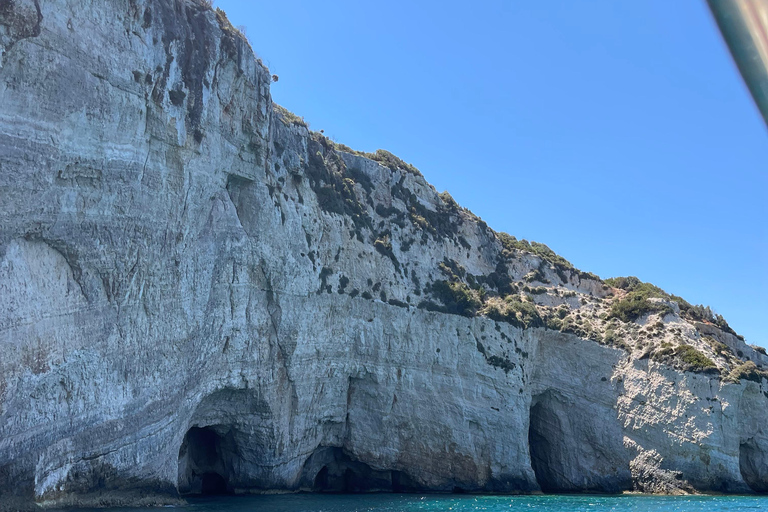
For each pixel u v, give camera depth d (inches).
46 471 971.9
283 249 1734.7
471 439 2100.1
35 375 965.2
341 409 1916.8
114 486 1122.7
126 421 1155.3
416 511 1438.2
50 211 1016.9
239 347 1547.7
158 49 1278.3
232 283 1545.3
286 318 1708.9
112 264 1152.2
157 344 1262.3
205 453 1667.1
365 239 2172.7
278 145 1823.3
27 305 965.8
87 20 1095.6
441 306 2245.3
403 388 2036.2
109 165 1136.8
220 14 1578.5
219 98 1504.7
